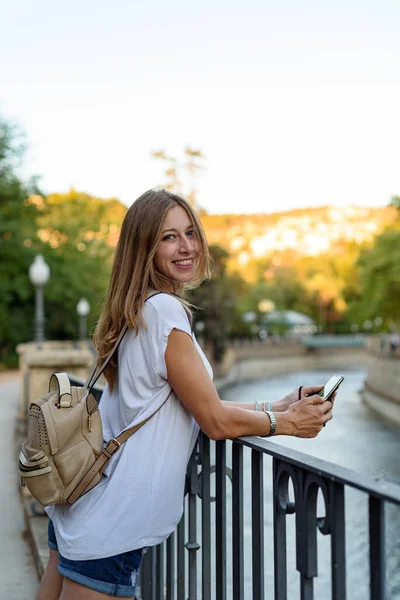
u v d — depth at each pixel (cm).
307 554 166
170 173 5309
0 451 1023
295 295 10350
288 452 176
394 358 3809
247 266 10550
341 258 9600
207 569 236
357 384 5803
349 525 1046
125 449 202
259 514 196
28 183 4053
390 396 3722
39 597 229
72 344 3030
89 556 196
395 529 1023
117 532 197
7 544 530
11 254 3938
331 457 2231
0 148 3966
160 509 201
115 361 219
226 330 5403
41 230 4656
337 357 8619
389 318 4584
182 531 269
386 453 2322
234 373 6269
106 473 204
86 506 201
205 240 223
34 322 4169
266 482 1154
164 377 203
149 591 322
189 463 248
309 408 210
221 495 221
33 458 195
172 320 201
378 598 136
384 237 4475
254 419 204
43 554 454
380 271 4431
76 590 201
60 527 205
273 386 5828
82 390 208
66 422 198
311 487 166
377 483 138
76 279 4291
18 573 460
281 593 184
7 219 4006
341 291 8169
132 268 214
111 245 5491
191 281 224
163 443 203
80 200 5750
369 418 3525
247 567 770
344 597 151
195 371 199
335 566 153
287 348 7831
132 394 209
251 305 9025
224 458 220
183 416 209
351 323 10006
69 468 197
